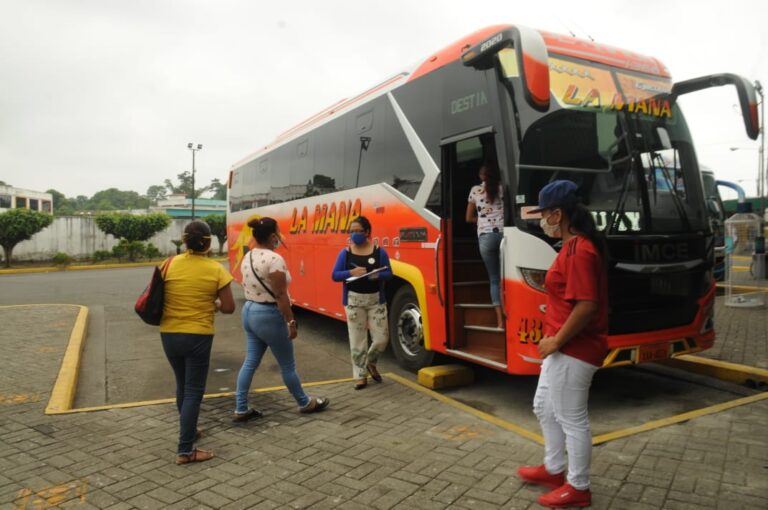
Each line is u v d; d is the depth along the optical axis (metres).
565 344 3.12
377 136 7.30
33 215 26.20
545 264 4.72
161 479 3.73
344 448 4.21
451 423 4.72
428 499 3.39
